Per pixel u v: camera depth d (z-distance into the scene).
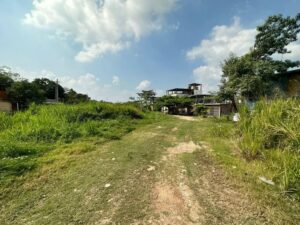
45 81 40.84
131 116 13.23
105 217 2.31
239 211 2.42
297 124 4.25
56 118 7.82
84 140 6.14
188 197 2.75
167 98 36.88
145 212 2.40
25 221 2.28
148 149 5.39
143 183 3.20
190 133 8.30
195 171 3.71
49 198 2.76
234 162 4.12
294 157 3.55
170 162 4.26
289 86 11.58
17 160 3.91
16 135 5.73
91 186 3.10
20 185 3.13
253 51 13.95
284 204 2.58
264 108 5.29
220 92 14.56
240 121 6.04
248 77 12.15
